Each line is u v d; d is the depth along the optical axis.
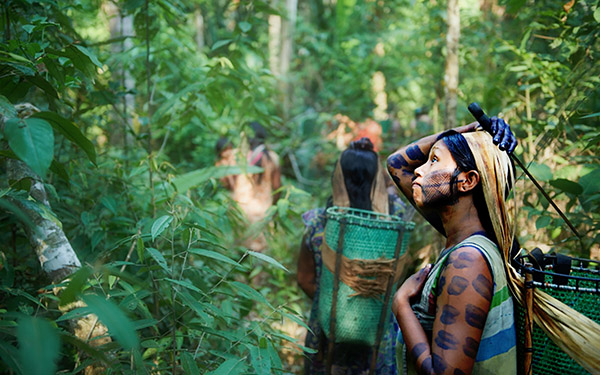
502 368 1.51
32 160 1.34
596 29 2.79
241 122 3.79
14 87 1.93
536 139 3.16
